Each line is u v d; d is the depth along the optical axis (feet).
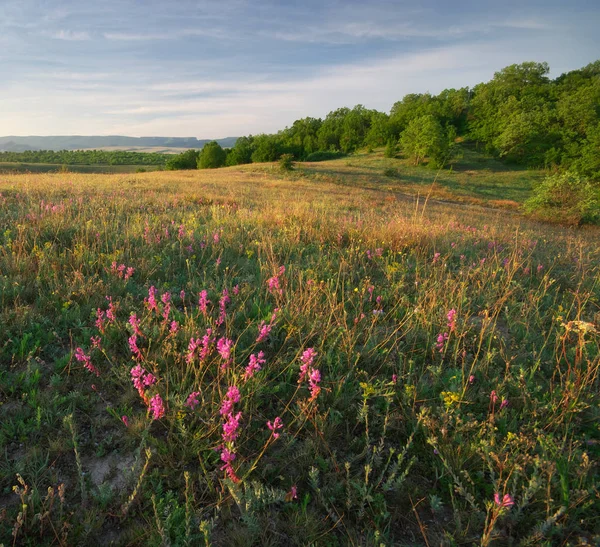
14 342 11.75
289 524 7.84
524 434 10.11
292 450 9.46
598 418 10.78
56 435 9.18
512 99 308.60
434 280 19.95
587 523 8.08
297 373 12.02
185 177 138.31
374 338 13.84
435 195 149.38
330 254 23.84
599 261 29.68
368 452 9.15
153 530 7.27
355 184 161.89
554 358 13.56
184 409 9.95
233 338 13.46
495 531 7.75
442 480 8.93
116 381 10.82
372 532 7.84
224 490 8.20
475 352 14.12
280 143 389.19
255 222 30.83
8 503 7.71
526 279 22.07
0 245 19.36
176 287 17.37
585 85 353.31
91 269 17.81
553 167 234.99
